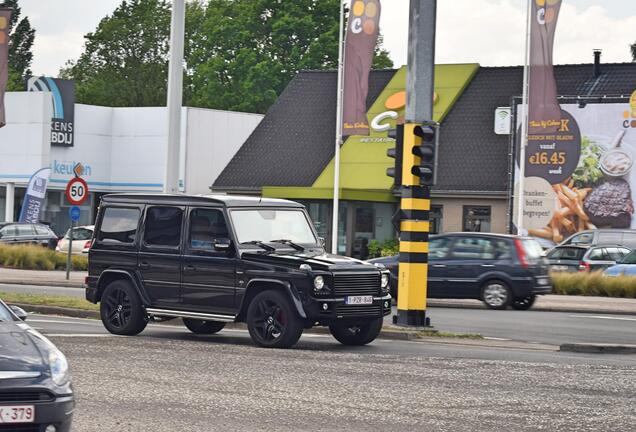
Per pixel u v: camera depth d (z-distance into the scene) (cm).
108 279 2269
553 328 2805
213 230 2134
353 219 5997
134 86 11588
